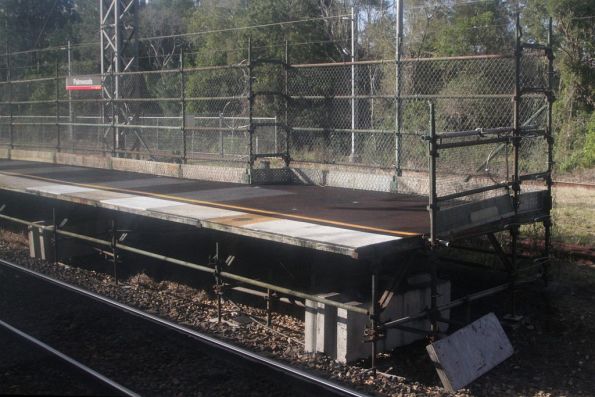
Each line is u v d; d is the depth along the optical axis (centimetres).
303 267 847
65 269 1071
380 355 706
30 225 1163
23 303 852
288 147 1198
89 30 4541
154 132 2197
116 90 1684
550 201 856
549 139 855
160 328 743
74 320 778
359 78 1856
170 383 597
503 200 771
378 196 1006
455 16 2673
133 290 945
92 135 2439
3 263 1064
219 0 3731
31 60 4388
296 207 894
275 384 593
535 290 860
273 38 2888
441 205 897
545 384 627
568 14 2395
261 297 888
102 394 567
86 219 1155
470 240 985
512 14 2570
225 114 2508
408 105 1639
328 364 665
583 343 716
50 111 2900
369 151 1455
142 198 989
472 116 1562
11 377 604
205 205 916
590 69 2414
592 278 890
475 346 659
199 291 962
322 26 2986
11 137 1903
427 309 677
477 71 1596
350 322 682
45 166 1591
